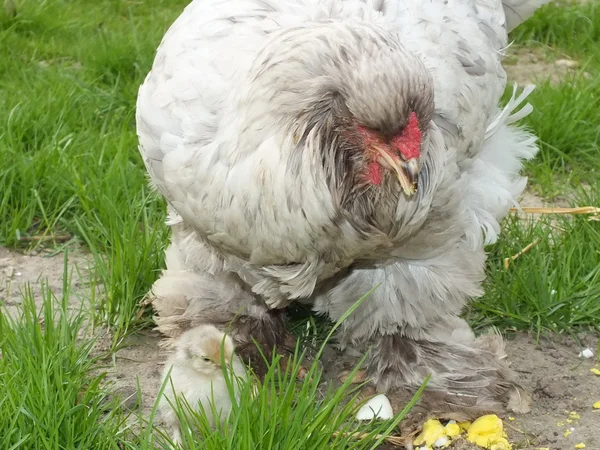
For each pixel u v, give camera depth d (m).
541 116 1.29
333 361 0.94
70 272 1.05
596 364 0.93
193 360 0.82
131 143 1.22
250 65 0.77
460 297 0.90
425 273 0.88
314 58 0.71
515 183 0.94
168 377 0.76
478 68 0.88
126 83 1.45
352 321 0.90
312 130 0.72
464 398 0.87
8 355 0.81
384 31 0.72
